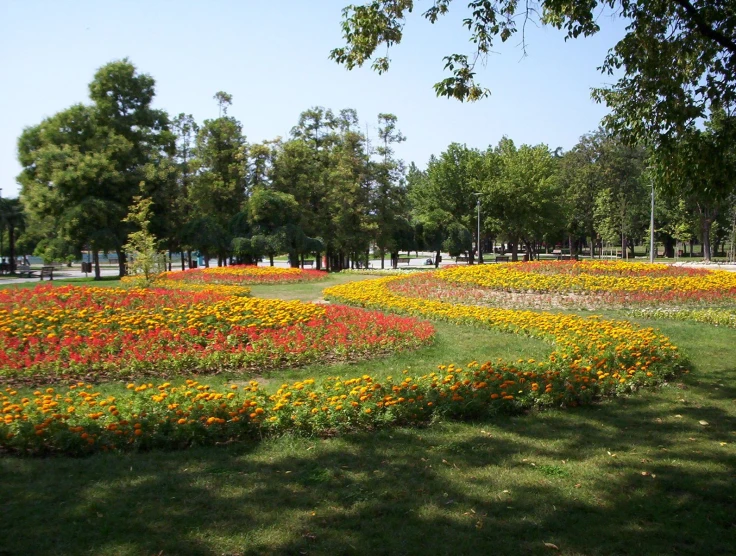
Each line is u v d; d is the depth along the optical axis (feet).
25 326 29.68
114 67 103.55
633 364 26.48
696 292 50.16
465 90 26.05
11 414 17.16
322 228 117.39
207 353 27.20
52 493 13.89
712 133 24.95
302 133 128.77
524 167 138.62
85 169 91.45
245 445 17.29
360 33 27.02
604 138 178.91
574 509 13.65
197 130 130.31
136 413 17.79
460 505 13.66
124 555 11.34
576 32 24.49
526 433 18.84
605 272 62.39
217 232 107.96
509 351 31.12
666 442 18.25
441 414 19.85
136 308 34.58
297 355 27.89
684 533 12.57
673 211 162.30
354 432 18.52
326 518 12.94
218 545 11.78
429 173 153.79
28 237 173.47
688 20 24.09
